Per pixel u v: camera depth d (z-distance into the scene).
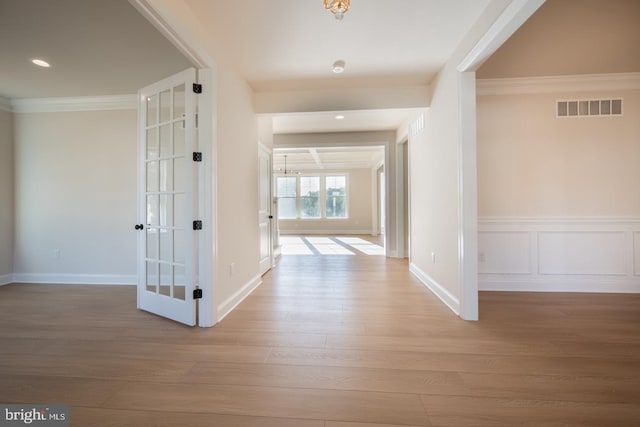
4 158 3.92
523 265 3.52
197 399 1.52
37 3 2.02
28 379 1.70
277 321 2.57
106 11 2.13
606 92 3.40
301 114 3.72
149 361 1.90
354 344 2.12
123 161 3.91
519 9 1.80
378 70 3.16
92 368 1.82
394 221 5.93
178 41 2.07
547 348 2.05
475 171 2.60
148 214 2.88
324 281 3.99
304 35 2.51
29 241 4.01
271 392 1.58
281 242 8.70
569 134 3.45
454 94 2.77
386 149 5.80
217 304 2.58
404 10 2.19
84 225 3.96
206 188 2.48
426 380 1.68
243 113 3.28
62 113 3.95
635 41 2.64
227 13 2.20
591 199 3.44
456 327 2.43
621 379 1.68
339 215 11.29
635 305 2.98
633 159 3.38
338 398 1.53
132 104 3.88
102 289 3.67
